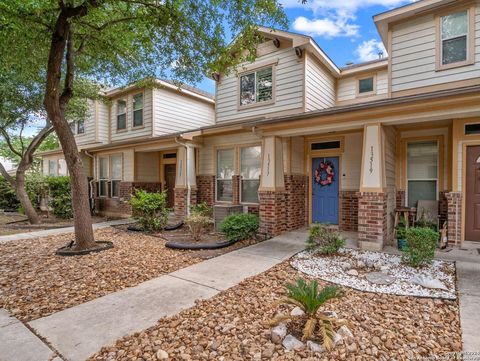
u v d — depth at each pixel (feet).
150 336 9.27
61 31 18.66
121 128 44.42
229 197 31.24
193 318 10.44
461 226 19.35
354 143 26.20
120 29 22.62
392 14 24.66
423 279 13.69
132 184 38.45
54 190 41.19
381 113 18.98
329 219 27.81
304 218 28.91
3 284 14.23
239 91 33.22
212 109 49.19
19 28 18.15
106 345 8.84
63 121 20.34
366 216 19.95
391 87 25.55
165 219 29.55
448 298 11.93
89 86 34.30
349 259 17.80
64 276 15.33
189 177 31.83
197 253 20.12
